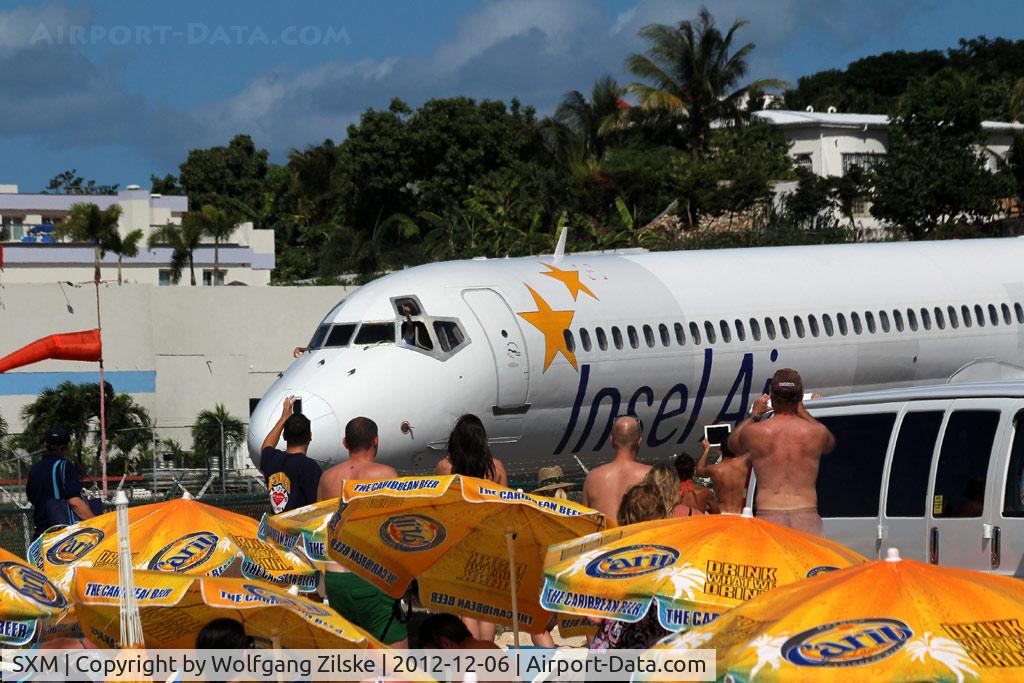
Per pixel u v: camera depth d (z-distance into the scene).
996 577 17.00
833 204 176.25
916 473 27.89
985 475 26.67
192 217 150.00
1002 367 73.50
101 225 135.50
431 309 54.88
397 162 192.12
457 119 192.88
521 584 24.47
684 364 61.12
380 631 28.08
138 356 106.69
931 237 164.00
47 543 26.70
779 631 15.59
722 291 64.12
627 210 160.62
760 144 197.50
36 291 104.00
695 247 146.00
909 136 181.50
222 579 18.75
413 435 52.94
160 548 25.38
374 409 51.88
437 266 58.41
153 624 20.28
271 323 110.56
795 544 19.47
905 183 171.62
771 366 64.25
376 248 158.88
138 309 106.81
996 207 173.88
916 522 27.67
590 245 145.25
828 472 29.33
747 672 15.03
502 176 171.25
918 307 70.31
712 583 18.59
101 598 19.70
